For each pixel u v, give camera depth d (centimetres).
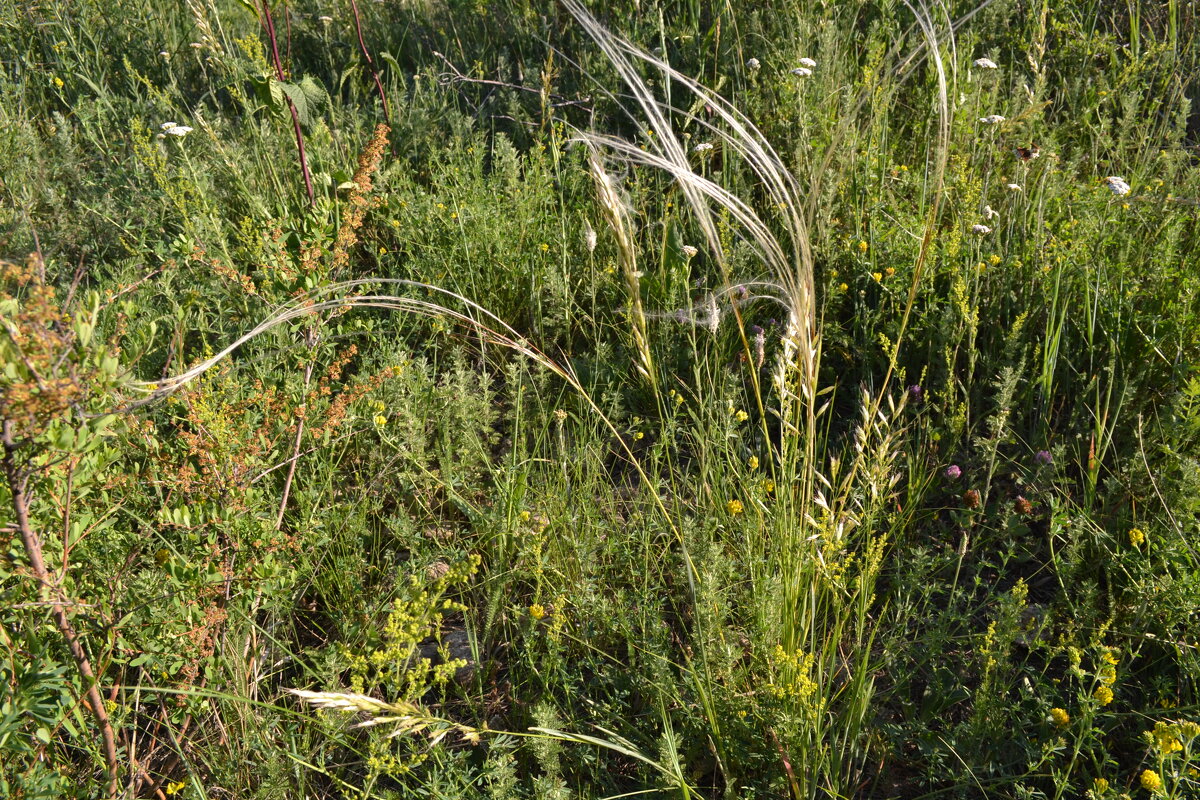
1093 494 287
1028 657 256
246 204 445
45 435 177
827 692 232
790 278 229
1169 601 246
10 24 628
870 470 251
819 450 327
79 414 176
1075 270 352
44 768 206
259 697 256
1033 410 332
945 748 235
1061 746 215
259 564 240
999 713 232
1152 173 438
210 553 237
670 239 402
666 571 290
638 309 230
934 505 317
